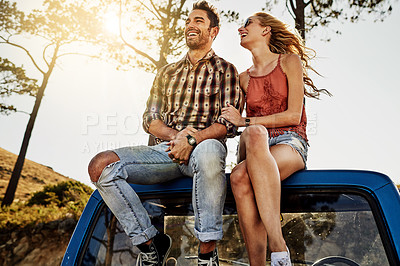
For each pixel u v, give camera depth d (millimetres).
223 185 1956
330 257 1794
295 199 1914
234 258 1960
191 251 2021
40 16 19703
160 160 2172
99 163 2004
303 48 3217
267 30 3016
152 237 1979
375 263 1696
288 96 2766
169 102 2697
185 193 2096
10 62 21203
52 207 20438
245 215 1938
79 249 2029
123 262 2029
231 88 2641
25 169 44594
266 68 2908
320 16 11117
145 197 2145
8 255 13750
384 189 1772
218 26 2881
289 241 1872
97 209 2121
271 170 1898
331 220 1833
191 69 2707
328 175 1904
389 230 1684
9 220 16141
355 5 10664
